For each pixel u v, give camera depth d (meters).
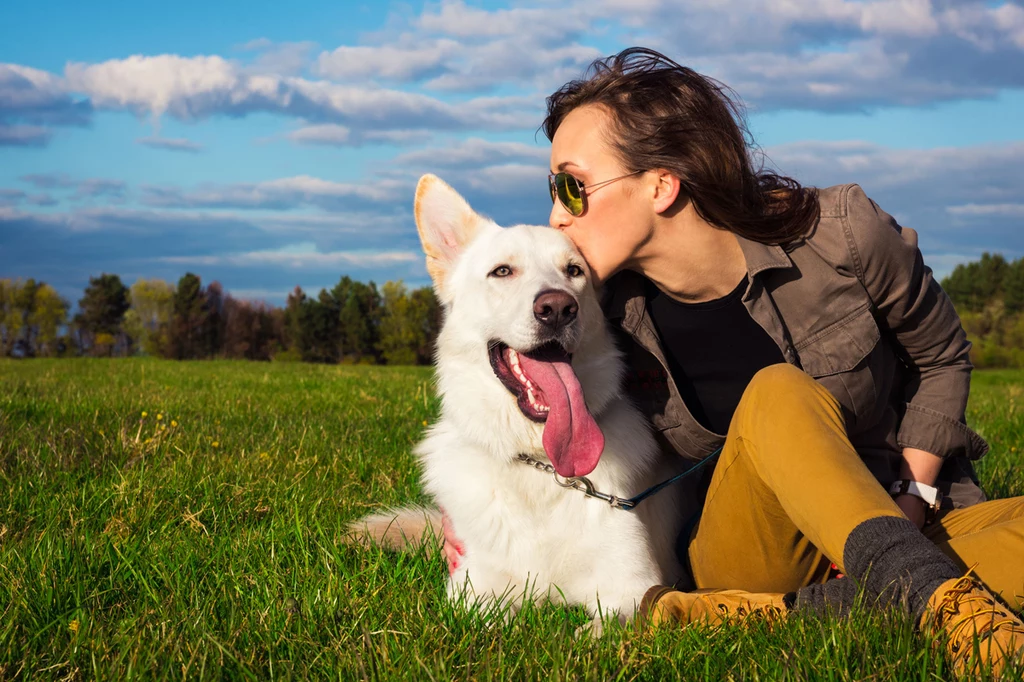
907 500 2.82
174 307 87.69
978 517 2.61
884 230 2.78
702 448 3.11
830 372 2.80
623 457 3.08
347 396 9.27
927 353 2.98
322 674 2.11
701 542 2.79
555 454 2.90
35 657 2.19
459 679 2.01
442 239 3.61
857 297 2.79
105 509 3.70
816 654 1.95
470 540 3.08
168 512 3.73
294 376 13.70
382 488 4.40
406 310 80.44
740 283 2.86
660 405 3.26
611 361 3.19
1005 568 2.17
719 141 2.73
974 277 89.75
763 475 2.35
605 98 2.88
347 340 80.81
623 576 2.95
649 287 3.12
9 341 86.62
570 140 2.94
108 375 13.14
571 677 1.94
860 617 2.01
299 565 2.97
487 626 2.47
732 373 3.01
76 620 2.37
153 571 2.90
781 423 2.29
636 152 2.77
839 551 2.07
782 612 2.25
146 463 4.61
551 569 2.99
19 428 5.60
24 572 2.77
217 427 6.10
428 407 7.72
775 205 2.86
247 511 3.82
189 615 2.39
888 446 2.97
